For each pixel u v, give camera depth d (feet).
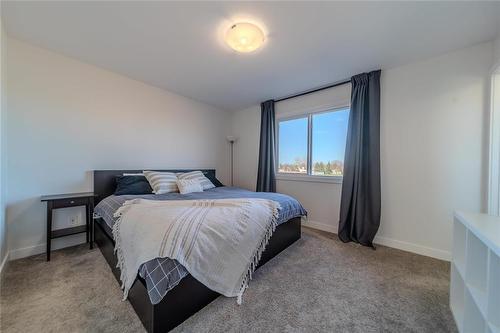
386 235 8.09
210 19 5.44
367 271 6.07
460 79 6.66
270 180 11.79
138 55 7.29
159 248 3.89
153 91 10.06
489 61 6.22
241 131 13.94
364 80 8.34
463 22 5.41
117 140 8.87
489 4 4.78
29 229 6.83
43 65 7.01
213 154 13.24
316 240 8.55
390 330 3.93
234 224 5.16
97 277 5.50
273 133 11.83
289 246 7.89
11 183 6.51
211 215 5.06
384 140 8.11
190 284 4.17
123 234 4.84
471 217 4.05
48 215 6.48
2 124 5.88
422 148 7.34
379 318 4.23
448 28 5.66
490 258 2.97
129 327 3.85
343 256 7.07
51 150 7.25
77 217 7.81
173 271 3.78
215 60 7.55
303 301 4.71
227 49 6.84
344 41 6.32
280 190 11.75
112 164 8.73
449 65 6.85
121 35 6.16
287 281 5.52
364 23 5.51
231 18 5.39
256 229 5.68
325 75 8.65
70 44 6.70
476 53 6.41
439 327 4.01
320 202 10.11
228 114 14.23
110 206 6.44
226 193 8.77
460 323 3.87
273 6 4.96
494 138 6.05
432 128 7.16
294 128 11.34
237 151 14.19
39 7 5.05
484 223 3.65
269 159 11.76
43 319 4.02
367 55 7.09
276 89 10.27
